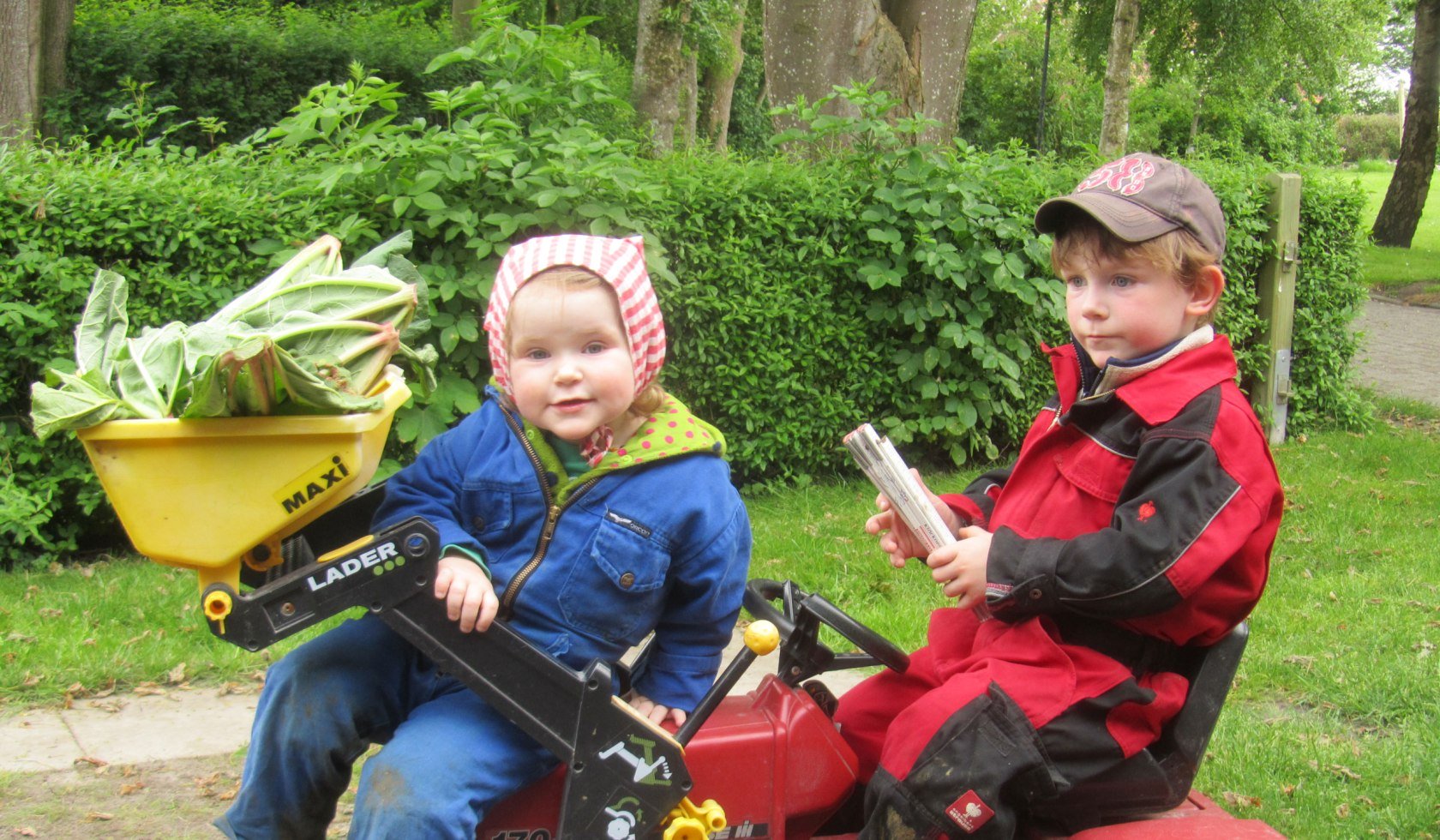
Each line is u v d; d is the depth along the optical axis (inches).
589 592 81.0
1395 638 184.4
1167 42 936.9
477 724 77.4
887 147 269.4
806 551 219.6
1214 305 91.1
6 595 198.1
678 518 81.7
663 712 83.7
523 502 82.4
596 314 78.0
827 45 338.0
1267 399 325.4
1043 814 87.6
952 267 256.2
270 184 228.5
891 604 194.1
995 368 275.4
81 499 216.2
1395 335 603.8
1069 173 287.6
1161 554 81.3
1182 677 89.7
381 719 83.1
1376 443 324.5
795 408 263.6
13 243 209.6
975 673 86.4
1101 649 87.6
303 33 650.8
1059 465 91.7
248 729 153.3
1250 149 1381.6
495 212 226.4
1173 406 86.1
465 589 73.6
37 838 126.0
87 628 180.4
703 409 260.2
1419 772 140.9
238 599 70.8
